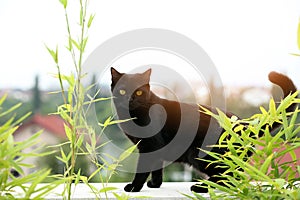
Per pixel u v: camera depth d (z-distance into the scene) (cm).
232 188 125
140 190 162
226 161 127
